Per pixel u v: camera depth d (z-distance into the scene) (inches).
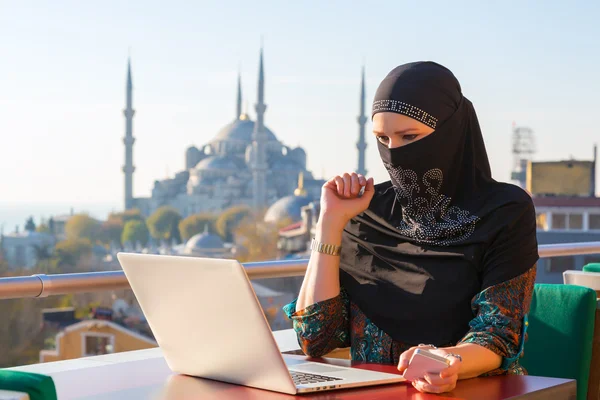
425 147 64.2
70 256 4360.2
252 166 5816.9
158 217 5334.6
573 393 54.8
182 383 56.5
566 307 73.1
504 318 60.4
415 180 65.6
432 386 51.3
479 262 64.0
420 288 65.1
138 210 5423.2
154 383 56.7
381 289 66.8
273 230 4279.0
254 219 4724.4
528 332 75.0
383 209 69.7
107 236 5182.1
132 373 60.5
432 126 63.9
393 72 66.2
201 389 54.2
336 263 67.7
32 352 1093.8
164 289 55.2
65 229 5132.9
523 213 64.2
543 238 1770.4
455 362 51.6
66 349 989.2
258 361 52.4
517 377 56.4
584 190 2065.7
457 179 66.3
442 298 64.2
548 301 74.3
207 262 50.3
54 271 4261.8
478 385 53.7
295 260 98.0
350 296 69.1
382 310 66.2
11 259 4498.0
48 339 1056.2
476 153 67.6
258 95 5654.5
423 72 64.6
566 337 72.9
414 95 63.8
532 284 63.9
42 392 35.1
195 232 4995.1
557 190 2076.8
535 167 2092.8
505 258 62.9
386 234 68.2
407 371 52.7
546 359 73.9
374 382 54.1
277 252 3735.2
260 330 50.5
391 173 66.8
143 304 58.3
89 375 59.6
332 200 68.1
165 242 5310.0
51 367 77.0
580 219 1802.4
